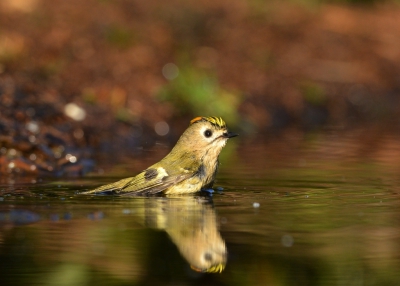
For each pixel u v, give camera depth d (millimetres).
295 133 20422
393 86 27453
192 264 7773
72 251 8164
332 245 8461
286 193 11734
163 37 24875
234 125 21125
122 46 23078
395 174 13719
